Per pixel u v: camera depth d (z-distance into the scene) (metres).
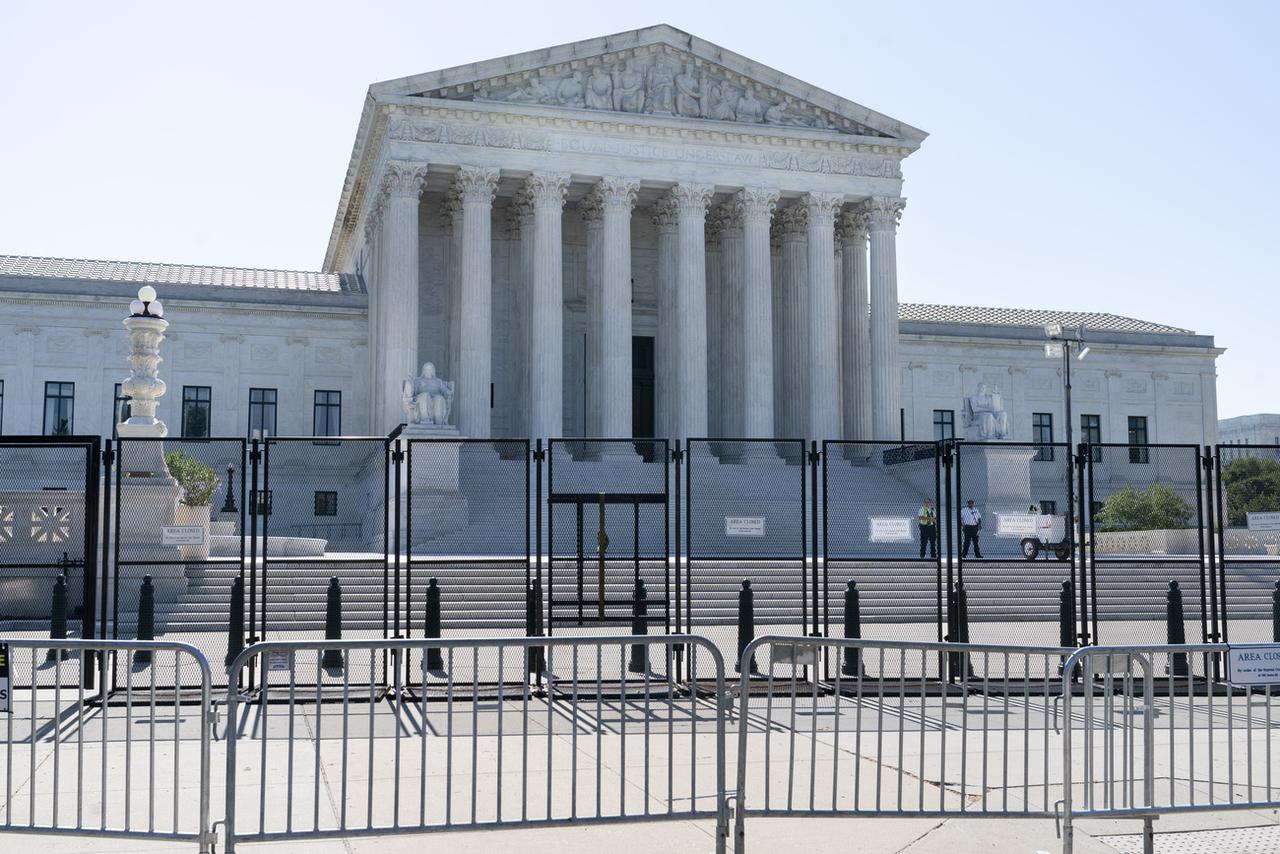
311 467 56.06
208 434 67.12
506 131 59.84
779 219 69.56
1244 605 33.50
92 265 73.12
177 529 20.09
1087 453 21.03
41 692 18.59
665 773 13.03
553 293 59.69
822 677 20.47
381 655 23.28
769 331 62.56
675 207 63.50
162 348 67.00
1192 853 10.58
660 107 62.44
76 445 18.19
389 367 57.28
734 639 26.16
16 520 26.50
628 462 49.97
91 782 12.58
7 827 9.76
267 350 68.50
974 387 81.56
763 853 10.34
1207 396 85.31
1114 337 83.94
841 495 53.25
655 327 70.38
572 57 60.66
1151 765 10.69
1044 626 30.25
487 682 19.70
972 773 13.20
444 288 66.56
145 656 22.11
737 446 61.56
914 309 87.50
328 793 12.04
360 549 50.47
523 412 63.41
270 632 26.31
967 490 40.34
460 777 12.69
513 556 38.81
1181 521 44.19
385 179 59.19
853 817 10.31
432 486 43.28
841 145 64.50
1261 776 13.23
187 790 12.14
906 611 31.47
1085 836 11.05
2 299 65.00
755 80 63.44
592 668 21.67
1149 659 10.85
